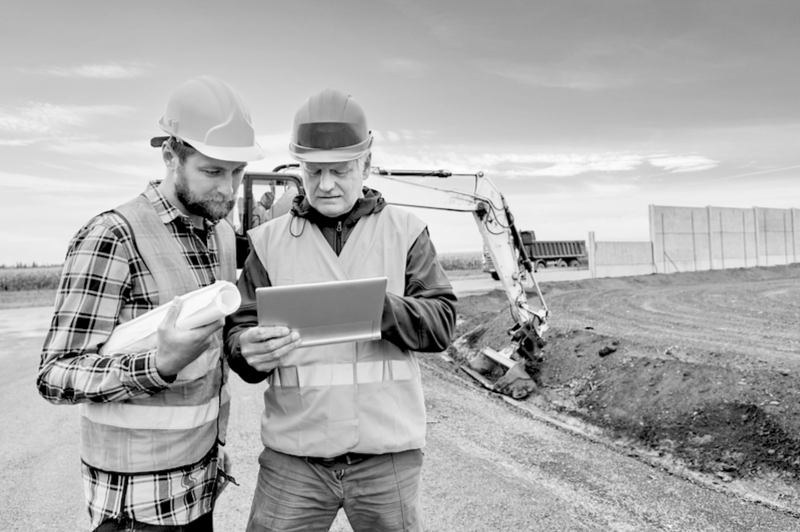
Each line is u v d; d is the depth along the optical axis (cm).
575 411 613
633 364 648
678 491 397
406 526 188
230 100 159
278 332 154
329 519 192
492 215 784
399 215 198
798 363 566
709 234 3328
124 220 149
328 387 180
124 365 133
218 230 183
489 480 411
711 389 532
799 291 1812
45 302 2273
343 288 155
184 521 154
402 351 190
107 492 147
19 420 585
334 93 182
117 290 145
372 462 184
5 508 376
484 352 795
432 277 194
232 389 698
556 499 379
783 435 434
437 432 530
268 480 188
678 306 1466
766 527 342
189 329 130
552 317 1210
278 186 830
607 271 2817
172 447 151
